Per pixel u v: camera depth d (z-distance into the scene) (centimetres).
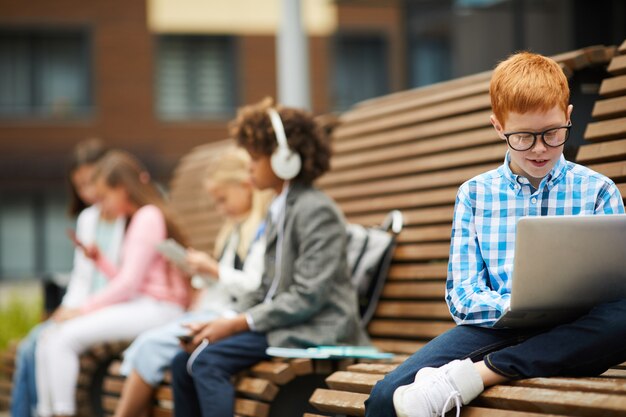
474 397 447
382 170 791
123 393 733
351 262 716
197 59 3756
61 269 3712
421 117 769
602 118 598
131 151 3691
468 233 485
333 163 853
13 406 897
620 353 442
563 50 1484
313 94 3719
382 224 758
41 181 3662
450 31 1728
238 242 770
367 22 3731
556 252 436
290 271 657
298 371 611
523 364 444
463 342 469
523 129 450
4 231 3675
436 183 729
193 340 657
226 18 3762
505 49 1574
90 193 987
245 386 632
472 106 720
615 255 445
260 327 640
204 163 1157
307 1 3725
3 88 3662
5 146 3656
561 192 475
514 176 478
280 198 669
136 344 735
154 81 3725
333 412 523
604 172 579
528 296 439
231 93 3772
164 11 3738
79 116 3691
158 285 875
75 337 847
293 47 1112
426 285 693
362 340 649
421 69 1794
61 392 845
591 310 448
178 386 673
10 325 1274
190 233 1120
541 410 416
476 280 479
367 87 3744
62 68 3688
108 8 3700
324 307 644
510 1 1566
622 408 382
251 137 666
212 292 754
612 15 1457
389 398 462
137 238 872
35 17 3653
